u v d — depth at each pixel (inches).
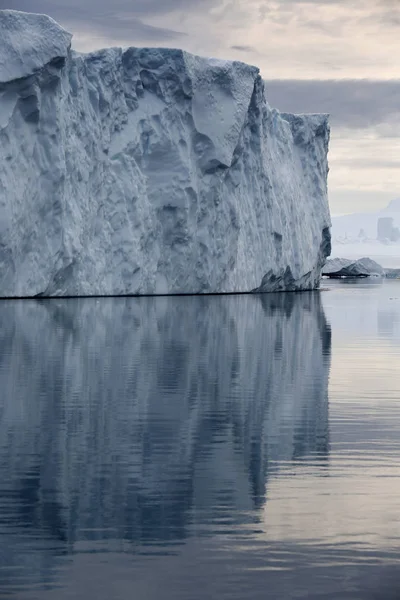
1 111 2753.4
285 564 475.2
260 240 4163.4
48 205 2901.1
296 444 780.6
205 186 3580.2
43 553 489.7
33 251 2891.2
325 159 5098.4
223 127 3575.3
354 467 692.1
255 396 1064.8
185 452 741.3
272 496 603.2
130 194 3324.3
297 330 2073.1
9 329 1870.1
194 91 3506.4
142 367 1316.4
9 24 2778.1
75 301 2920.8
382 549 498.3
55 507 571.5
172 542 506.9
